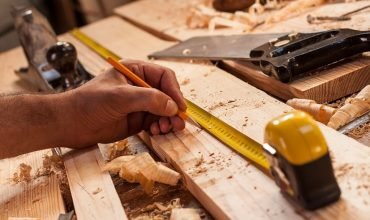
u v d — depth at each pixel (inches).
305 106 40.0
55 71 61.4
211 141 39.2
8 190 40.5
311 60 44.0
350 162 31.9
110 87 40.7
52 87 59.9
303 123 27.2
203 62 56.0
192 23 71.0
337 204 28.6
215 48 56.7
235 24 65.2
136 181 38.4
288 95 45.3
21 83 70.3
